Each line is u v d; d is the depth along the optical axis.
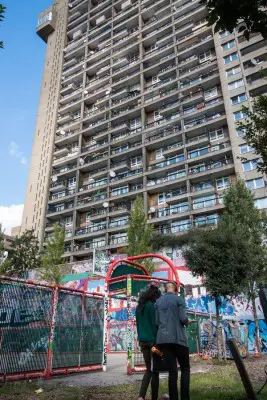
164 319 4.52
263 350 16.27
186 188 42.94
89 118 59.09
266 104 7.54
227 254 13.00
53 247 30.56
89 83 63.53
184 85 48.16
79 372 8.40
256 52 41.28
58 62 72.25
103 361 9.34
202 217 39.84
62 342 8.10
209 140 42.84
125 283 10.17
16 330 6.98
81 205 51.31
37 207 57.84
